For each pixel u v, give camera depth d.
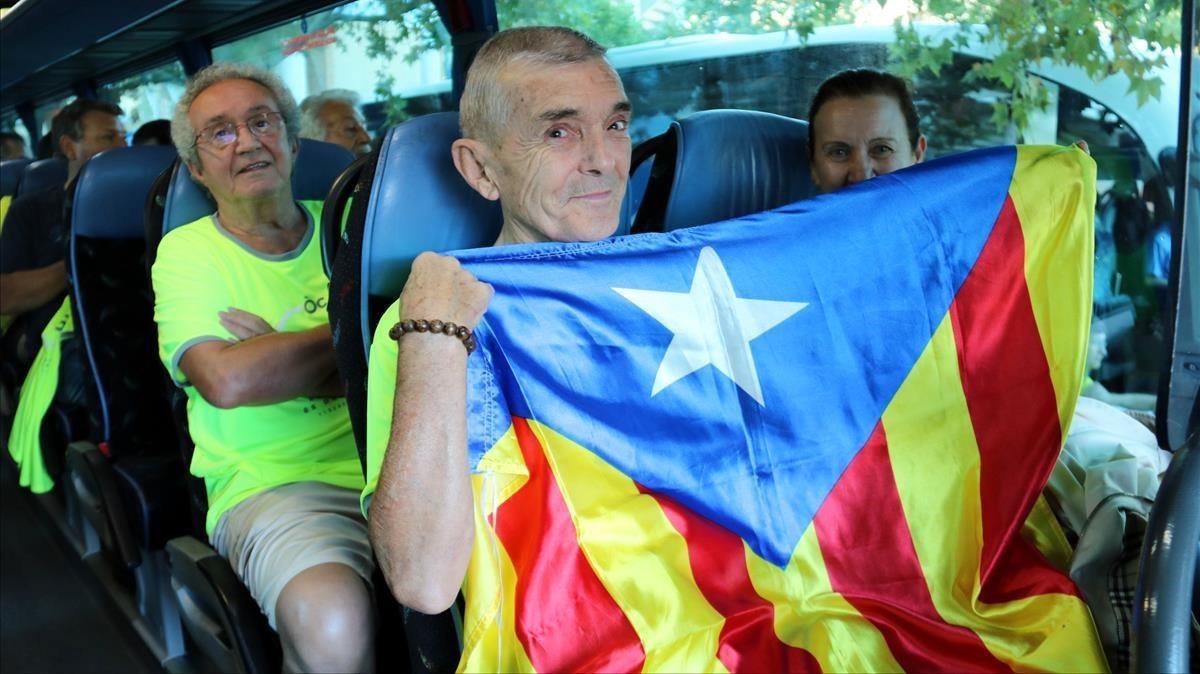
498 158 1.59
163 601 2.79
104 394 2.85
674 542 1.53
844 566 1.58
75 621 3.28
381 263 1.67
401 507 1.33
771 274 1.62
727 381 1.57
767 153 2.09
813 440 1.61
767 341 1.60
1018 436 1.68
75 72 6.14
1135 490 1.74
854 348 1.65
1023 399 1.70
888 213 1.71
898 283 1.69
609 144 1.59
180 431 2.37
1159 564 1.34
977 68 2.30
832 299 1.65
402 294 1.39
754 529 1.56
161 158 2.92
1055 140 2.26
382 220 1.66
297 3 3.78
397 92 3.52
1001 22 2.24
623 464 1.51
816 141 2.09
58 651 3.08
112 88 6.18
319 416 2.28
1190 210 1.50
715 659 1.45
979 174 1.76
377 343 1.47
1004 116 2.30
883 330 1.67
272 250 2.34
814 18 2.49
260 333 2.24
